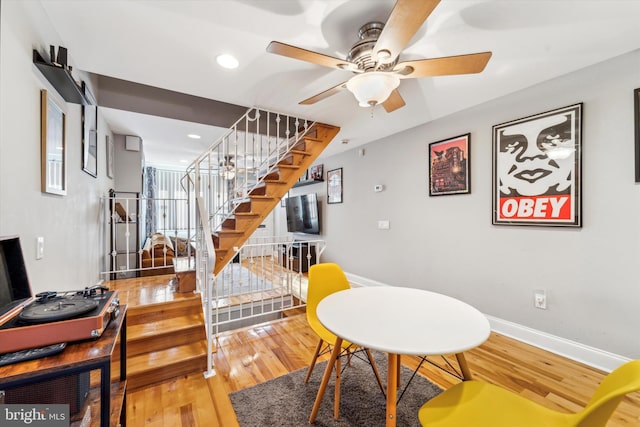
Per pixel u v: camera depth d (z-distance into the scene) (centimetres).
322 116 293
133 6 135
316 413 148
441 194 302
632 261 181
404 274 351
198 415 156
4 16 107
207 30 154
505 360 208
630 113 180
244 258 626
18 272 99
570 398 167
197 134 386
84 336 86
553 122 213
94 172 257
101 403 81
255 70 197
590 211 197
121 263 375
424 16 109
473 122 269
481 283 266
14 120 114
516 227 239
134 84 297
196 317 236
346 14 143
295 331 269
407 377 190
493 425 92
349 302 153
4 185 106
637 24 150
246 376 193
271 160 411
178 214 706
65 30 152
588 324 200
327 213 508
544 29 155
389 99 193
